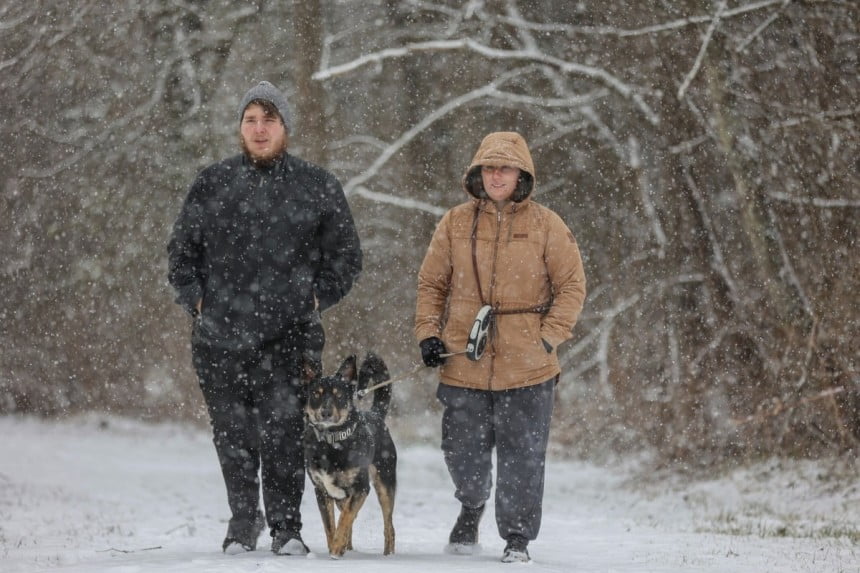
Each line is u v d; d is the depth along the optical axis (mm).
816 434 15758
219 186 7055
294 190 7016
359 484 6961
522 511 6883
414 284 22859
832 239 16203
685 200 18297
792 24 17281
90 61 21531
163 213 21766
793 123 16609
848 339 15703
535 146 20953
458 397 7105
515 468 6926
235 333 6941
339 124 23188
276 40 21875
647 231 19422
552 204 21266
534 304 7078
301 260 7027
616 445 18719
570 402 20734
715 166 18172
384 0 22969
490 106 22438
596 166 20781
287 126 7047
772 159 17094
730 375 17281
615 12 19031
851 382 15609
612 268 20078
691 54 17984
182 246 7145
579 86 20609
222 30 21812
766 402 16328
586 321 20922
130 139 21578
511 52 18453
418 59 22844
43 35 21656
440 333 7371
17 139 22156
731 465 16328
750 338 17328
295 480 7008
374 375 7730
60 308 23344
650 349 18703
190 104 21812
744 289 17594
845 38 16969
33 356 24203
